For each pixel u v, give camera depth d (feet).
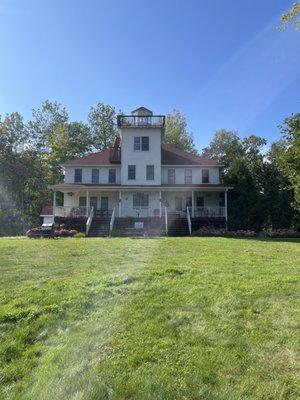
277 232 87.45
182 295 22.25
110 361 14.17
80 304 20.54
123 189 108.88
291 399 11.77
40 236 77.30
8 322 18.26
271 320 18.11
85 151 184.85
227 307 20.01
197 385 12.58
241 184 103.81
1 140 169.99
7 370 13.88
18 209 167.22
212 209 104.58
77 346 15.46
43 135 182.70
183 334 16.49
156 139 116.06
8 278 27.48
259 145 155.53
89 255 40.37
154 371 13.43
